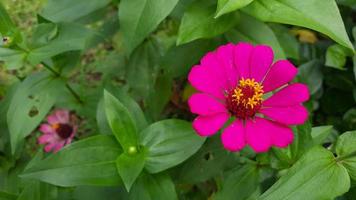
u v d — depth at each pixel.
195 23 0.37
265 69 0.32
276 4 0.33
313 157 0.30
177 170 0.36
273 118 0.31
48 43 0.38
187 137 0.33
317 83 0.48
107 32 0.46
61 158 0.32
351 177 0.31
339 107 0.50
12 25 0.37
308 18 0.32
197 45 0.43
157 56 0.46
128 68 0.47
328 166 0.30
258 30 0.39
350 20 0.50
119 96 0.36
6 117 0.42
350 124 0.47
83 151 0.32
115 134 0.32
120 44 0.59
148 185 0.34
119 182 0.32
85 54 0.61
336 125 0.48
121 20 0.35
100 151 0.33
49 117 0.50
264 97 0.35
